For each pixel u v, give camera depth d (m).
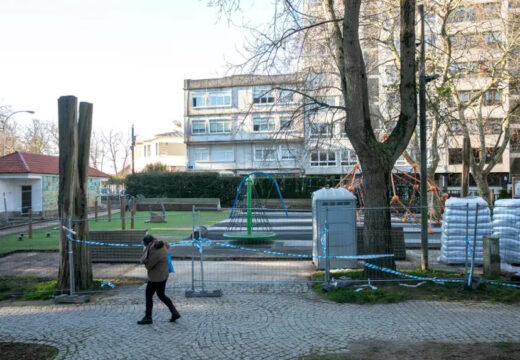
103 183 49.62
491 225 12.28
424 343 5.79
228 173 47.44
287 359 5.37
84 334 6.45
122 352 5.70
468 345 5.68
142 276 10.79
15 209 28.59
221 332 6.44
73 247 9.17
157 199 37.59
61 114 9.23
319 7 14.42
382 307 7.63
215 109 47.41
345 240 10.96
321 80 15.30
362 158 9.49
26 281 10.28
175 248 15.04
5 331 6.64
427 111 19.12
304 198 38.88
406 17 9.57
